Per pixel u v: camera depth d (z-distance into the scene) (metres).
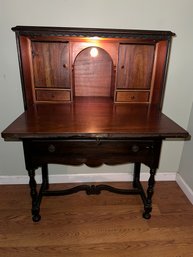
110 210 1.55
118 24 1.38
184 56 1.50
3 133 0.96
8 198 1.65
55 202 1.62
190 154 1.67
